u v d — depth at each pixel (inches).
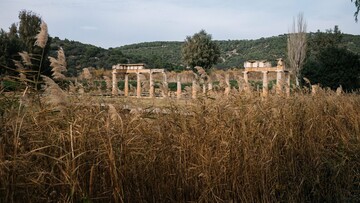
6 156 118.0
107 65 2009.1
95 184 133.9
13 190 115.9
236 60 2807.6
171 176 166.6
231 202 173.2
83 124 136.8
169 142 170.9
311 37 1939.0
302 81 865.5
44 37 140.2
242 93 233.0
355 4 689.0
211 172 172.4
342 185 233.9
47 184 124.3
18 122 122.4
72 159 123.3
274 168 199.0
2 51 634.2
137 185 146.6
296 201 203.9
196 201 169.3
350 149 247.0
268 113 219.8
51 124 134.3
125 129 146.1
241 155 184.1
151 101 198.4
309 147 227.6
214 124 186.1
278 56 2583.7
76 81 179.9
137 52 3533.5
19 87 136.5
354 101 332.8
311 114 258.2
